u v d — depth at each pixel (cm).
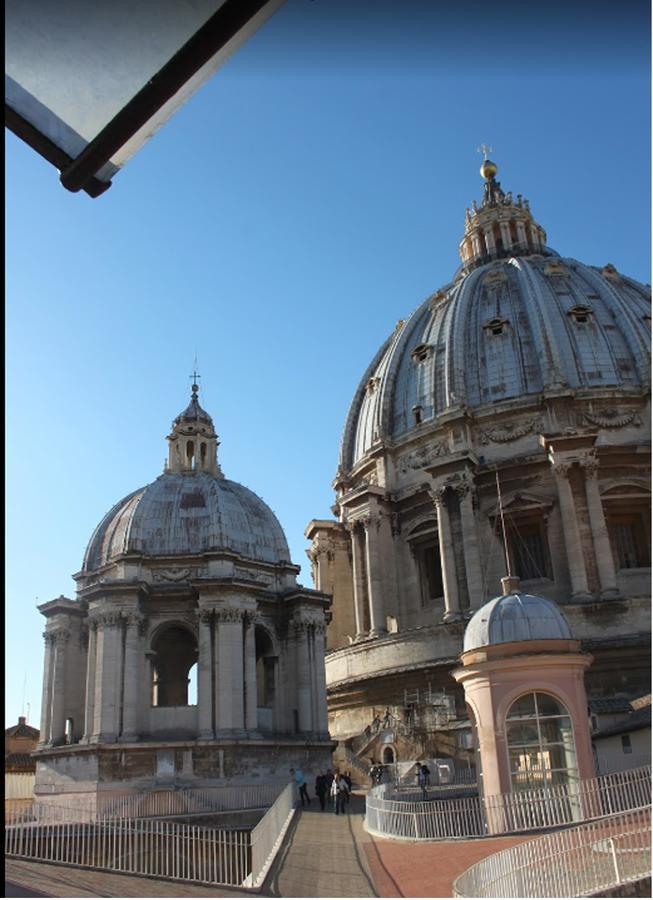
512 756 3353
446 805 3481
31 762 7556
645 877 1825
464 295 8788
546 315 7962
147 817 4638
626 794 3116
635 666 5956
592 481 6869
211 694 5425
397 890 2316
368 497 7788
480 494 7394
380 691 6750
